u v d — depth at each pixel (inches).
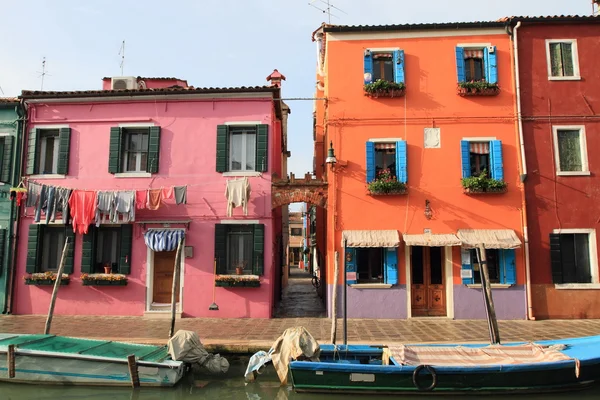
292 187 532.1
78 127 547.5
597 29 538.0
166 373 331.0
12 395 316.5
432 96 532.7
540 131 526.3
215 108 541.3
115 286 520.4
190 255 520.4
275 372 362.6
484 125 528.1
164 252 531.5
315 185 530.3
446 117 528.7
